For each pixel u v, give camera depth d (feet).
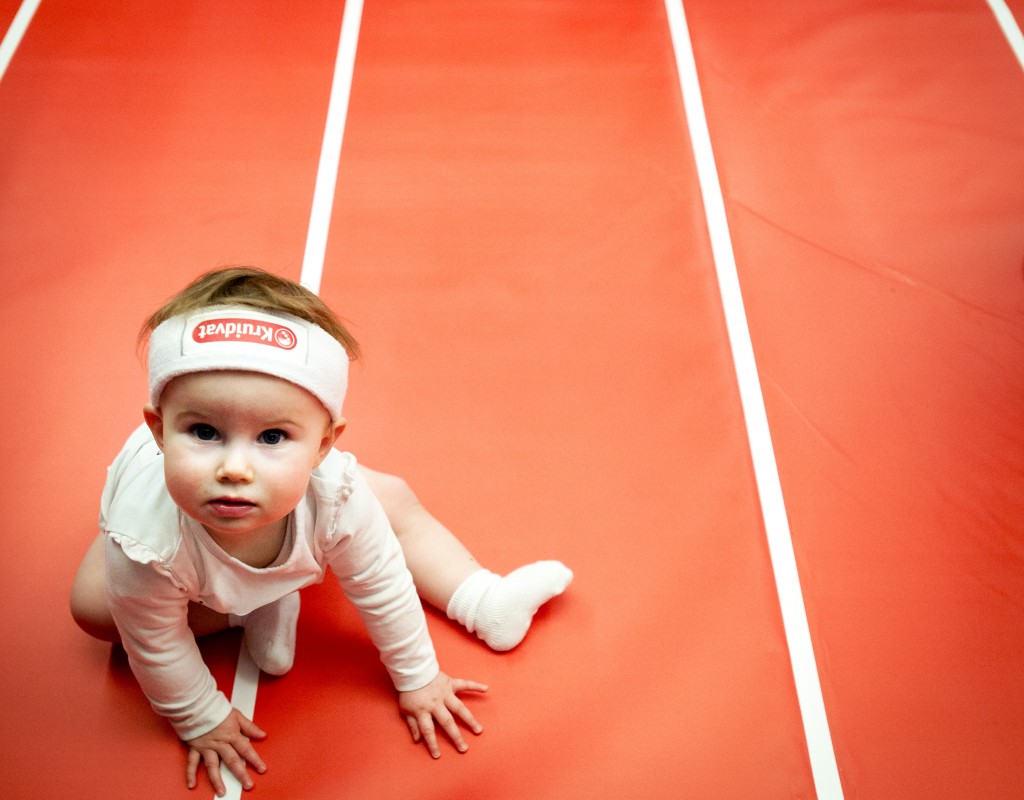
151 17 13.80
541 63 13.43
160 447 5.85
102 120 12.28
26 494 8.59
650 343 10.08
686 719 7.49
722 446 9.25
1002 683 7.73
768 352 10.04
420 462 9.02
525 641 7.93
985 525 8.74
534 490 8.87
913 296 10.65
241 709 7.44
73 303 10.19
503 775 7.18
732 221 11.37
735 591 8.25
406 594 6.95
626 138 12.38
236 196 11.39
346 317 10.12
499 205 11.43
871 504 8.86
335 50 13.46
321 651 7.82
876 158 12.25
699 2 14.58
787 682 7.70
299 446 5.66
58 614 7.89
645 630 8.00
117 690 7.50
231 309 5.50
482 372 9.75
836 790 7.15
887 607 8.17
